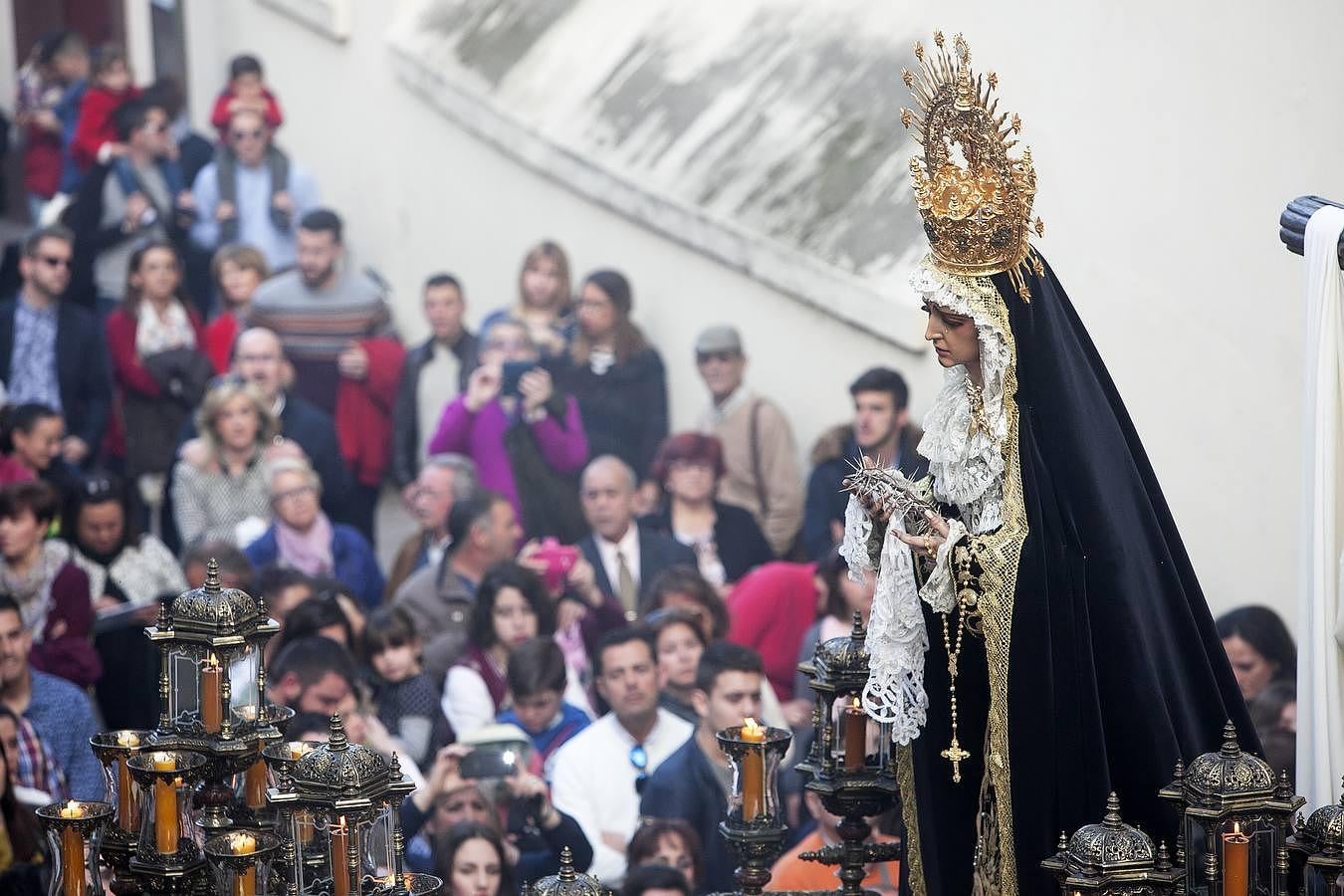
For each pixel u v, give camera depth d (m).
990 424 11.41
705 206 31.97
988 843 11.94
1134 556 11.57
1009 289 11.34
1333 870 10.71
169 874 11.37
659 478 30.44
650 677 23.59
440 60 35.81
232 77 36.97
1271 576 25.38
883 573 11.91
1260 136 24.83
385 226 37.09
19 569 27.14
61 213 36.47
